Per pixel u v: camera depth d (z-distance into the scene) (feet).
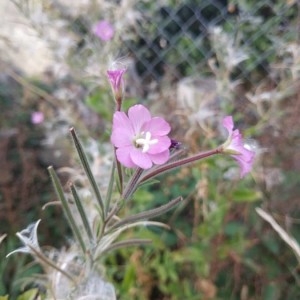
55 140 0.95
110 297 0.48
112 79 0.39
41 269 0.78
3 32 1.06
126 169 0.41
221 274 0.82
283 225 0.85
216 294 0.81
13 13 1.06
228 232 0.79
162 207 0.41
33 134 1.03
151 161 0.37
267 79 1.04
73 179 0.73
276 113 0.82
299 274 0.84
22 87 1.12
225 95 0.85
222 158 0.76
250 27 1.04
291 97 0.88
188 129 0.81
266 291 0.81
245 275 0.83
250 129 0.81
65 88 0.98
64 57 0.90
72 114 0.89
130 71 1.01
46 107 0.98
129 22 0.96
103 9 0.92
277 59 1.05
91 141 0.79
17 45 1.06
